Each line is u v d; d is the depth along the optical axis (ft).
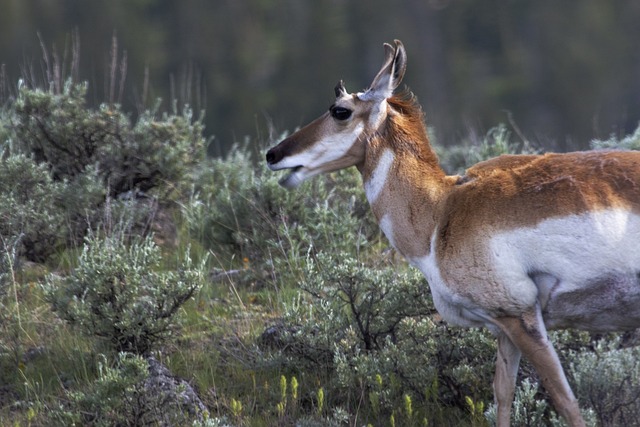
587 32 446.60
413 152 62.34
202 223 88.79
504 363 60.44
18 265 81.87
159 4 448.24
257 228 86.89
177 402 63.41
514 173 59.06
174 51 421.59
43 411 64.80
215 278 84.23
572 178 57.21
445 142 150.41
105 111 93.25
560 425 60.03
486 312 58.75
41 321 75.41
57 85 102.89
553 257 56.80
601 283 56.59
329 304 69.21
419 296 68.33
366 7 452.35
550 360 57.88
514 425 61.46
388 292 69.15
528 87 417.69
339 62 429.79
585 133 385.91
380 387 63.21
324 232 83.61
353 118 62.85
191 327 75.92
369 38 440.45
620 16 464.65
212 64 418.72
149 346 70.08
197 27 434.30
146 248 72.79
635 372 62.80
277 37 443.32
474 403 65.26
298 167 64.03
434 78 419.74
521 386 65.05
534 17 458.09
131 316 68.85
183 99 127.54
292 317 69.77
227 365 70.49
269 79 415.85
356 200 90.02
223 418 61.72
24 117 93.04
